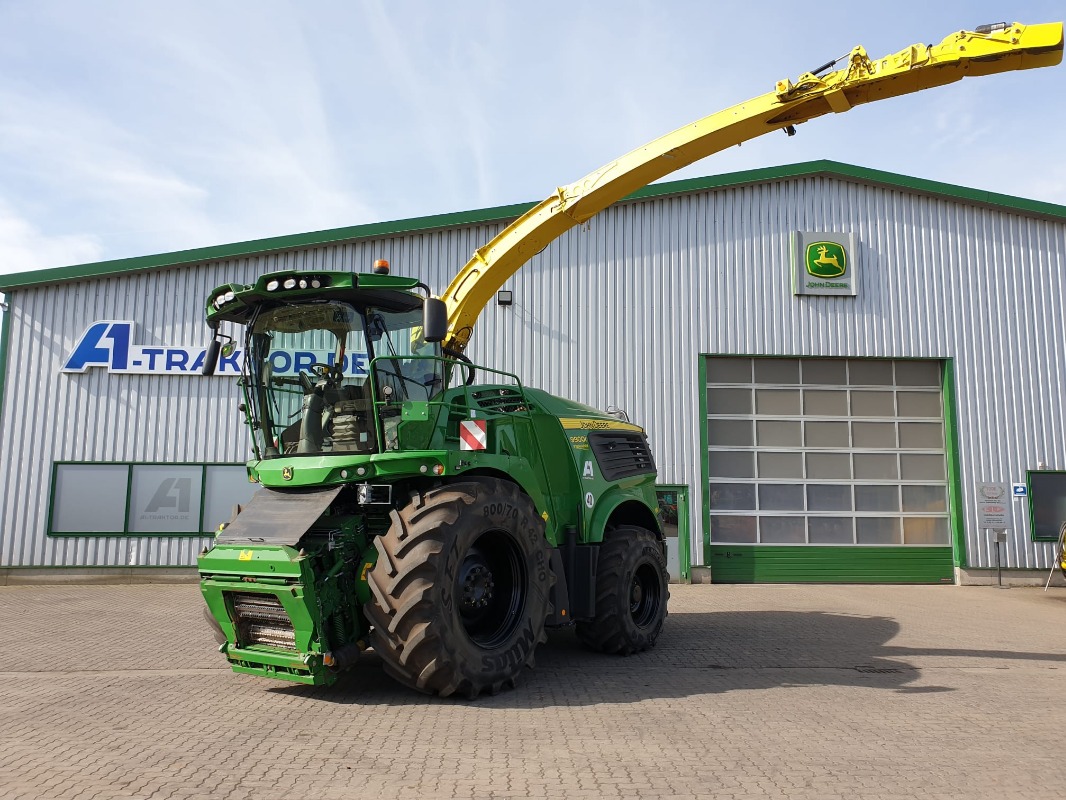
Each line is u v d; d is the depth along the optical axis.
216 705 5.90
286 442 6.96
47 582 15.04
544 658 8.07
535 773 4.36
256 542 6.10
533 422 7.93
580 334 16.19
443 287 16.17
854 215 16.84
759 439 16.38
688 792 4.10
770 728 5.38
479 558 6.51
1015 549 16.20
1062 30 6.41
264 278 6.67
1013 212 17.17
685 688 6.66
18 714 5.63
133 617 10.81
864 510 16.34
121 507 15.36
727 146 7.77
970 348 16.73
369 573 5.89
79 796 3.94
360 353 6.68
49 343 15.62
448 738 5.02
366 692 6.32
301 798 3.94
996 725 5.54
